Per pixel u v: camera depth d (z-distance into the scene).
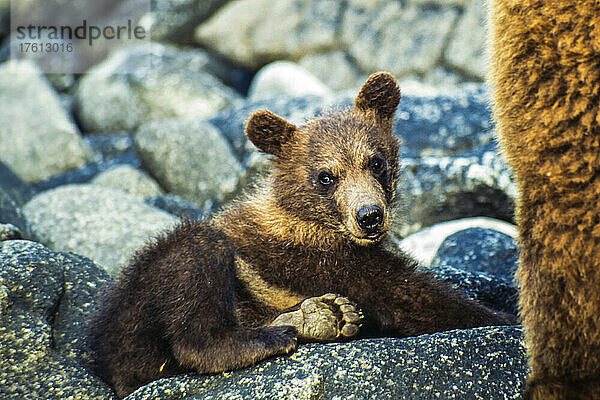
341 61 31.83
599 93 6.22
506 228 16.52
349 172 10.83
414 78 30.47
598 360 6.23
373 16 32.06
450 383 7.79
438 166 17.83
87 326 9.80
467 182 17.42
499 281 11.79
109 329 9.16
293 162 11.27
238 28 33.47
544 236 6.47
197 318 8.73
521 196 6.80
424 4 31.36
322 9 32.88
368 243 10.14
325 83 31.80
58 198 15.56
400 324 9.84
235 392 7.95
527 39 6.58
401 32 31.22
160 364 8.90
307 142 11.30
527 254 6.76
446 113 20.06
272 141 11.59
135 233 14.58
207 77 28.47
